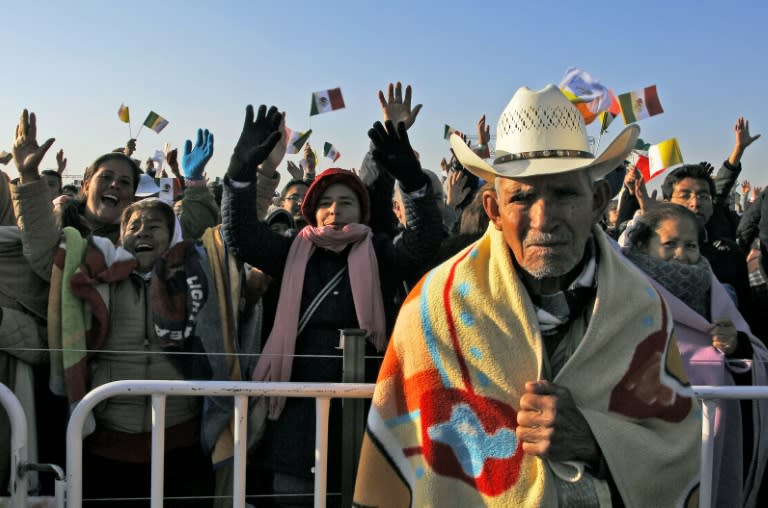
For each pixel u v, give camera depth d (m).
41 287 3.20
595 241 1.97
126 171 4.09
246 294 3.21
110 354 2.98
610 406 1.83
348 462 2.46
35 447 2.98
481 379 1.84
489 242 1.98
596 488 1.80
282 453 2.88
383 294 3.18
